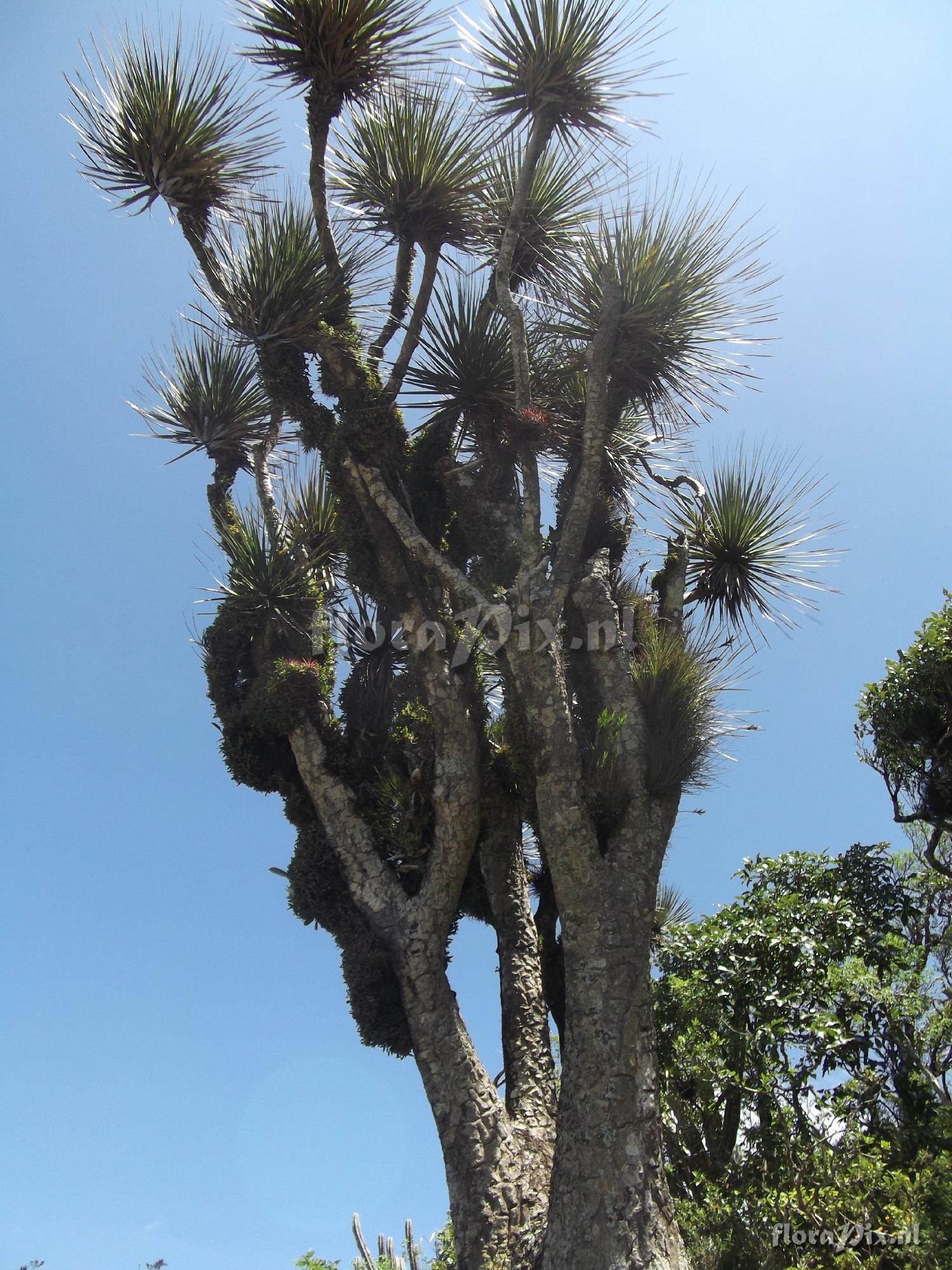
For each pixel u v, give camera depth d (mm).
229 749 8203
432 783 7680
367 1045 7340
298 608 8516
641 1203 5820
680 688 7301
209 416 9383
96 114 8484
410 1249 8453
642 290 7871
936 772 9734
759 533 8945
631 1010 6379
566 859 6719
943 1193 6375
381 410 7992
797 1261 6254
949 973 9008
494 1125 6699
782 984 8297
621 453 8984
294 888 7797
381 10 7969
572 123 7922
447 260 8781
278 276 7918
